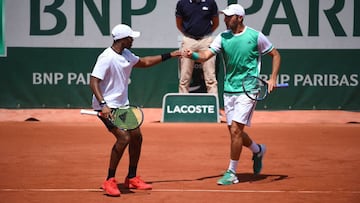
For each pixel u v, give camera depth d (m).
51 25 53.28
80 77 53.78
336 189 25.67
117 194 23.91
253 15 53.06
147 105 53.69
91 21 53.31
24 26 53.25
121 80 24.00
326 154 34.94
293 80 53.69
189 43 47.88
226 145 37.97
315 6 53.34
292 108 53.91
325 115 52.41
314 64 53.69
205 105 48.34
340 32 53.53
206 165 31.47
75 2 53.25
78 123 48.12
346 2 53.41
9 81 53.50
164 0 53.03
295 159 33.28
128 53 24.45
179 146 37.50
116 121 23.75
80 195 24.28
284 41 53.38
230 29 26.38
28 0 53.06
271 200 23.53
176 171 29.75
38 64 53.56
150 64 25.14
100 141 39.25
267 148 36.84
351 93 54.00
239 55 26.02
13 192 24.88
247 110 26.02
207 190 25.27
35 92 53.72
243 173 29.30
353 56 53.69
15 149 36.12
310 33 53.41
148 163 31.98
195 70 51.03
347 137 41.84
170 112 48.31
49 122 48.69
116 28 23.92
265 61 53.19
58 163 31.77
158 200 23.42
